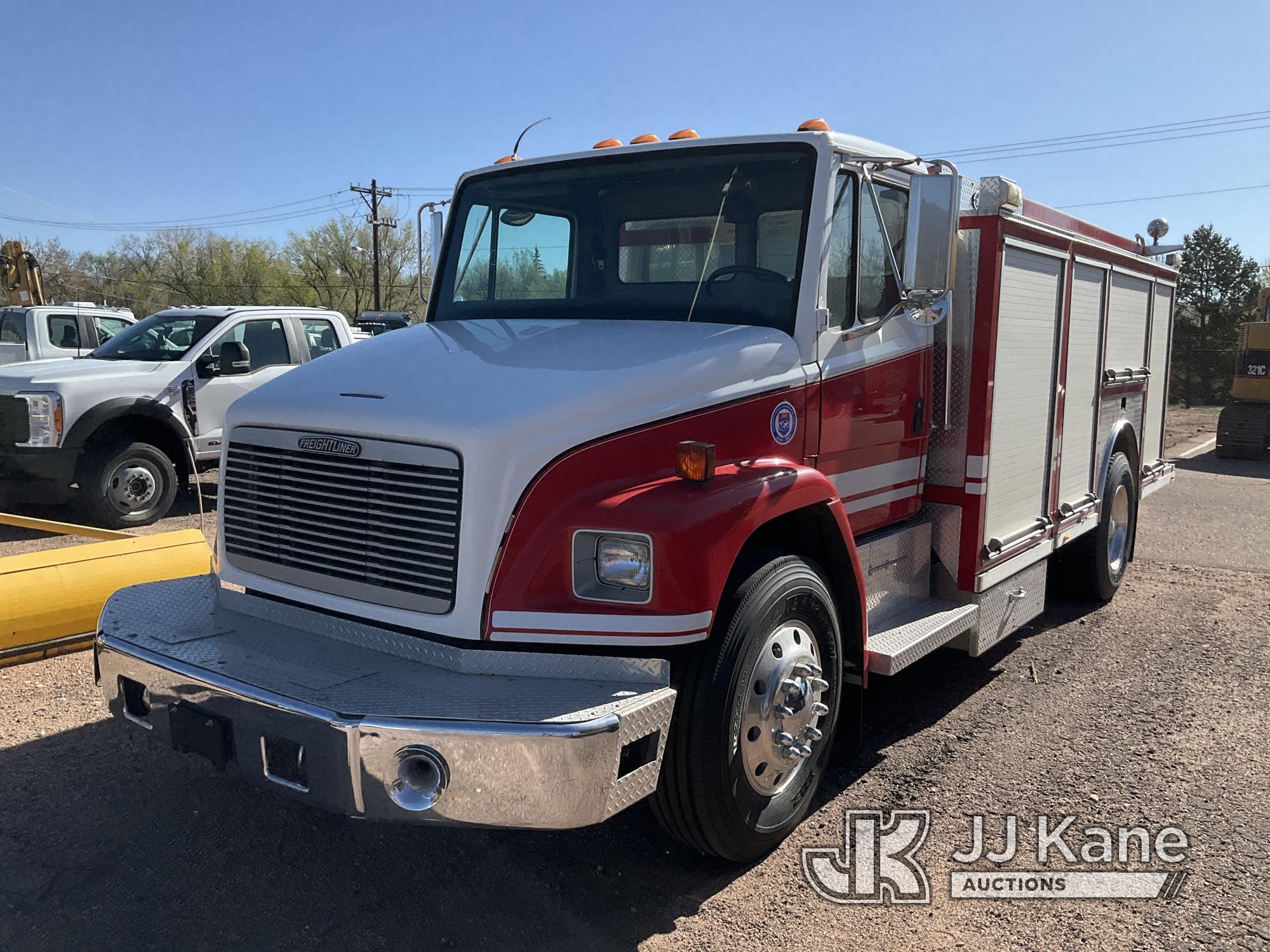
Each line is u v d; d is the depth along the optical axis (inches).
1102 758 170.2
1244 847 140.3
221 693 113.6
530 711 105.7
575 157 169.3
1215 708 194.7
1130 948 117.2
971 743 176.9
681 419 128.7
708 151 157.2
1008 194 177.6
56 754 163.8
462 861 135.3
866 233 160.7
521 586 114.5
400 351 144.3
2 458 330.0
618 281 163.9
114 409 336.8
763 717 129.0
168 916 120.4
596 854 137.9
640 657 117.6
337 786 104.9
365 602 123.3
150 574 216.8
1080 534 240.5
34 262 679.1
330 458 126.0
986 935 119.5
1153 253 288.8
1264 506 467.8
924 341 177.6
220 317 382.9
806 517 142.7
